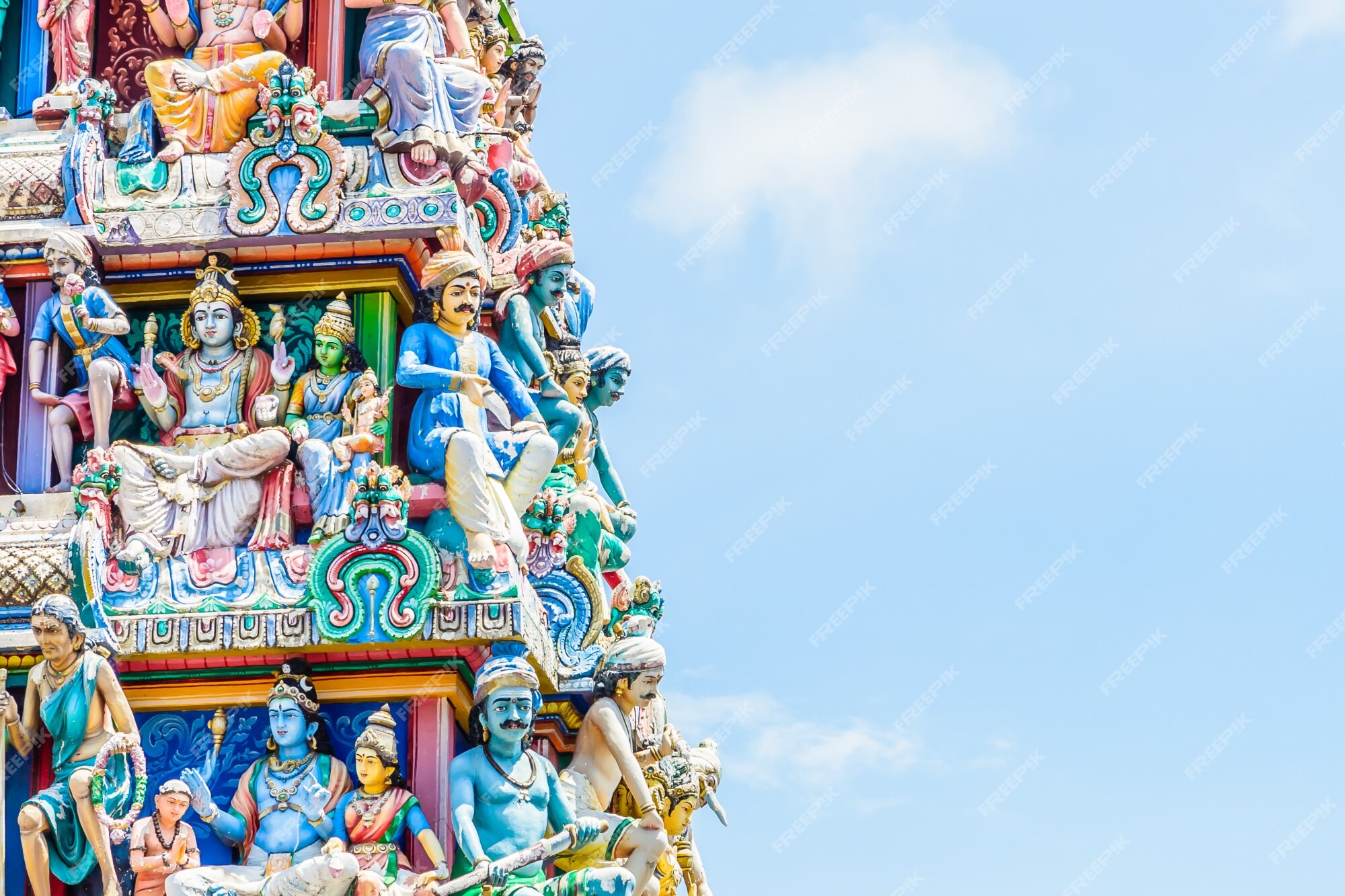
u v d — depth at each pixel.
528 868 15.32
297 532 16.11
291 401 16.39
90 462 16.02
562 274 18.84
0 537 15.99
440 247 16.66
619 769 16.86
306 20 17.64
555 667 17.38
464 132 17.27
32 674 15.47
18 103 17.64
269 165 16.58
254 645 15.52
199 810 15.32
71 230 16.53
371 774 15.23
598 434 20.67
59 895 15.35
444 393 16.22
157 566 15.85
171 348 16.78
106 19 18.02
